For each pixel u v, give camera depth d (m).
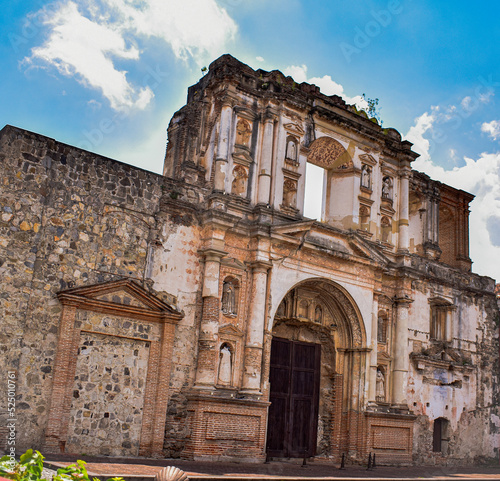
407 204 33.88
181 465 21.03
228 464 23.23
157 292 24.92
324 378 31.12
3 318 21.17
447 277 36.38
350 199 31.53
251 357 25.92
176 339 25.00
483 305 38.16
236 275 26.75
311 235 28.88
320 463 28.39
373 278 30.95
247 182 28.23
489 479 24.94
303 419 29.81
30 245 22.12
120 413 23.25
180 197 26.39
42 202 22.69
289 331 30.33
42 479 7.61
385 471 26.41
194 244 26.30
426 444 32.78
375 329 30.70
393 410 31.06
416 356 33.00
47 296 22.23
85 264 23.31
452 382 34.97
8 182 22.06
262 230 26.95
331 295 30.42
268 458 26.38
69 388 22.02
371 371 30.16
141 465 19.59
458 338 36.09
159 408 23.84
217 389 25.19
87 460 19.77
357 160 32.09
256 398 25.52
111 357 23.39
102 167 24.47
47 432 21.22
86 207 23.73
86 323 22.84
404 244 33.25
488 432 36.34
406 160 34.25
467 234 39.22
